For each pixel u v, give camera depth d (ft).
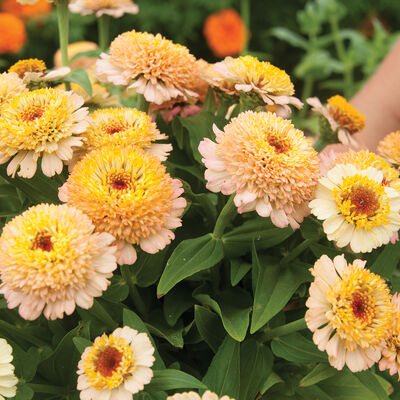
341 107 1.98
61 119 1.60
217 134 1.60
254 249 1.64
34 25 6.49
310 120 4.42
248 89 1.73
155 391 1.47
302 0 7.79
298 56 8.11
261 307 1.60
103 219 1.48
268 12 7.69
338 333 1.44
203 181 1.81
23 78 1.86
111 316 1.66
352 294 1.46
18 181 1.71
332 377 1.66
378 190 1.55
